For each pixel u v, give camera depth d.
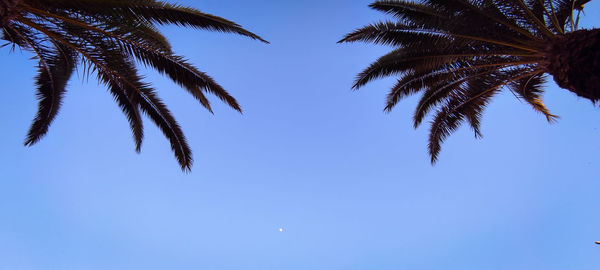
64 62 7.63
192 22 6.25
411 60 8.80
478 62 8.61
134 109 8.93
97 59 6.82
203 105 8.56
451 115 10.72
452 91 10.20
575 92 6.79
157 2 5.87
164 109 8.70
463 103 10.22
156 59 7.06
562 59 6.79
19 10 5.59
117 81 7.82
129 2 5.71
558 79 7.07
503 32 7.61
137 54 6.87
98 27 6.23
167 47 7.30
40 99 8.10
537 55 7.52
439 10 7.74
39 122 8.24
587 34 6.58
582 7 8.45
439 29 7.81
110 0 5.56
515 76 8.91
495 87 9.45
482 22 7.55
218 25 6.27
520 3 7.32
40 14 5.95
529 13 7.36
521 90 9.44
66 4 5.59
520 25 7.57
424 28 7.98
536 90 9.35
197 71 7.48
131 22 6.15
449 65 8.84
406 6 8.27
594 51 6.30
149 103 8.55
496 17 7.50
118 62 7.09
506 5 7.42
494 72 9.04
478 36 7.69
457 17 7.61
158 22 6.14
